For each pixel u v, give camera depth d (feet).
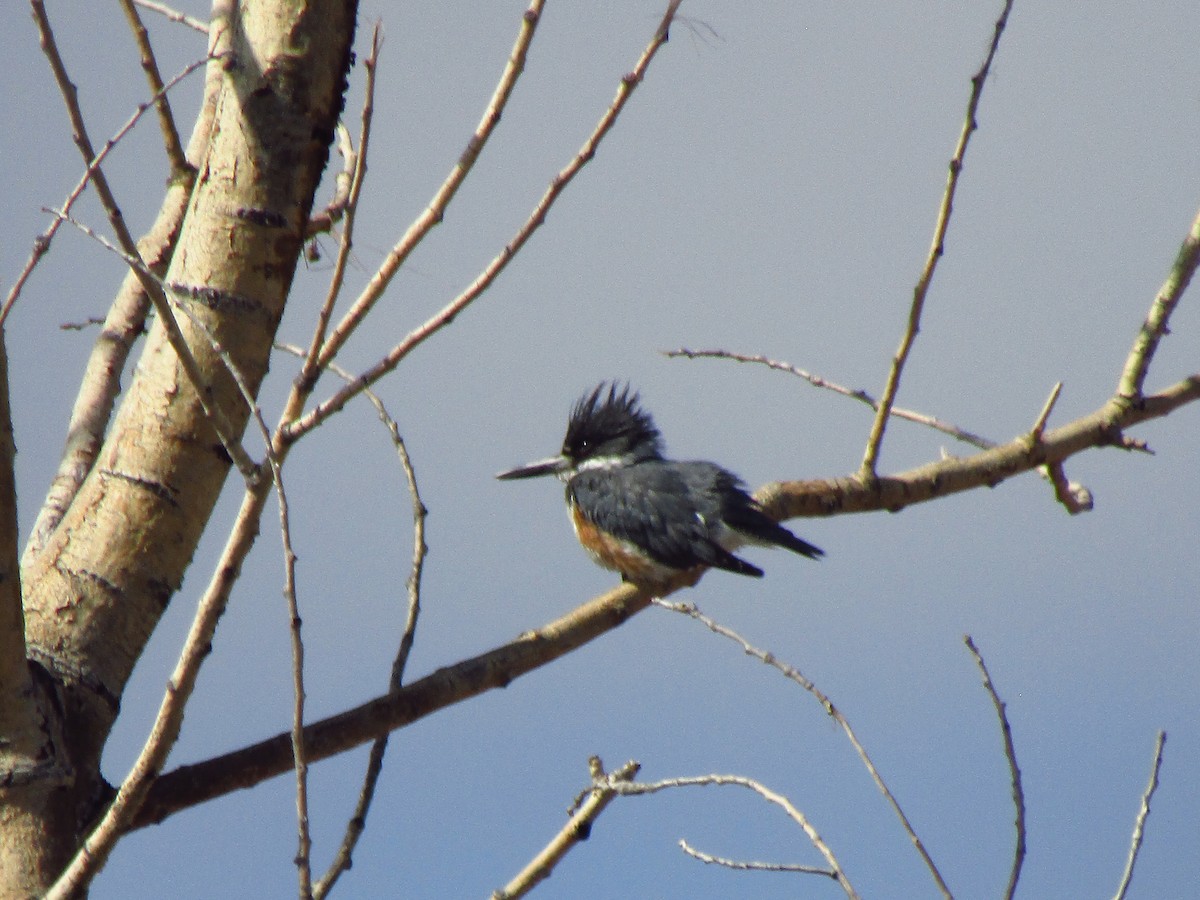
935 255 29.32
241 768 22.84
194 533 21.91
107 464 21.83
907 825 19.40
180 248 22.45
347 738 23.56
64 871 19.72
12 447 18.47
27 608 21.13
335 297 17.31
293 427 17.25
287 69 22.43
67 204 18.60
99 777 20.88
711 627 21.91
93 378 27.78
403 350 17.85
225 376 21.80
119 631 21.24
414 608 23.82
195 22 28.84
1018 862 20.04
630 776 22.76
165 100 26.32
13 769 19.76
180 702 17.13
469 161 17.80
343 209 29.12
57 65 18.78
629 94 18.60
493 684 25.44
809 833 19.16
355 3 23.03
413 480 23.76
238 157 22.29
